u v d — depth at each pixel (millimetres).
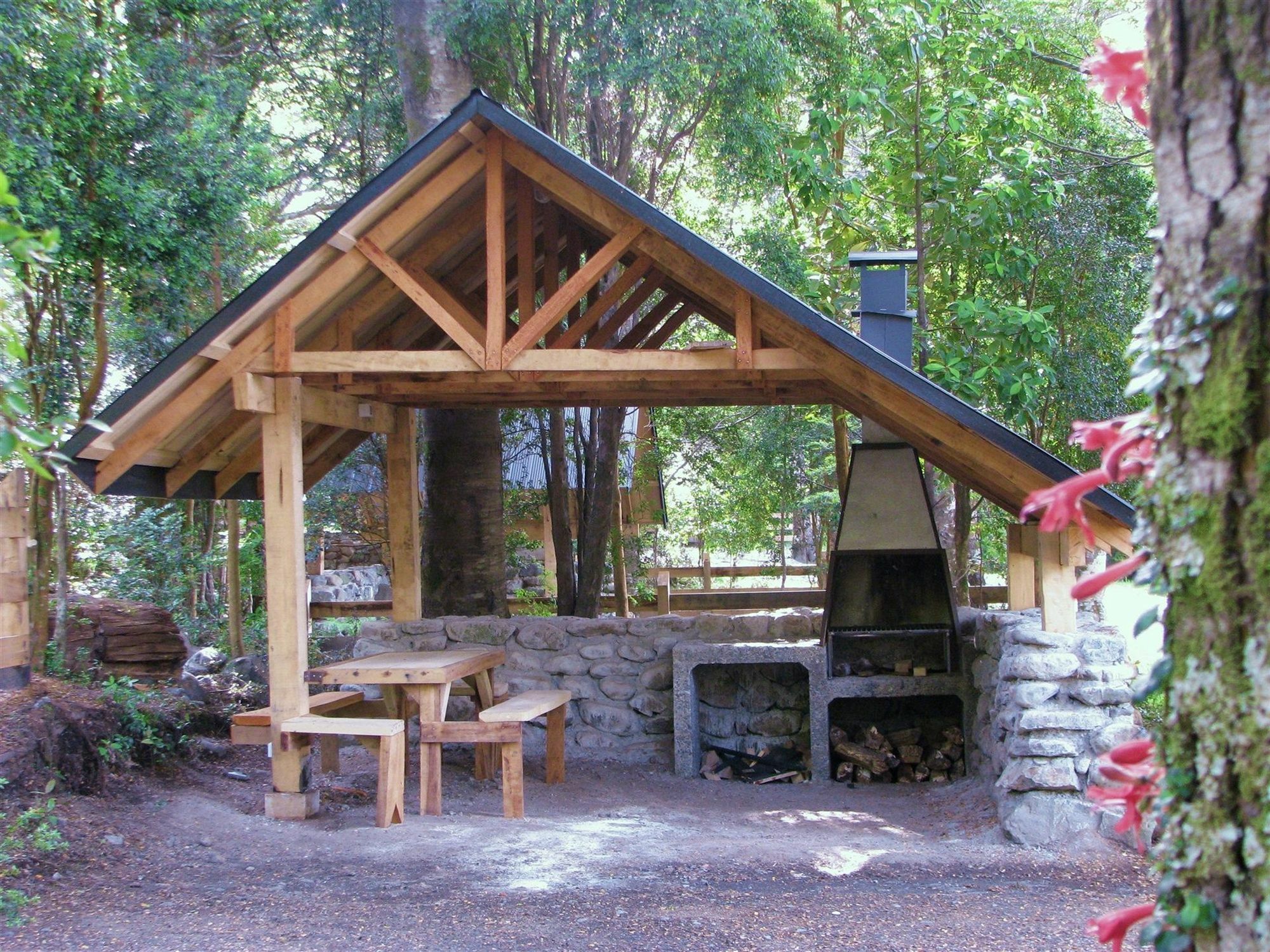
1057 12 11023
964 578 10875
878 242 10867
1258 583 1327
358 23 11320
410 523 8547
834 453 13305
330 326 6809
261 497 8039
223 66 12344
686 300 8188
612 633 8516
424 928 4391
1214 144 1374
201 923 4461
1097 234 10047
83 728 6410
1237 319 1350
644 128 11375
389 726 6129
